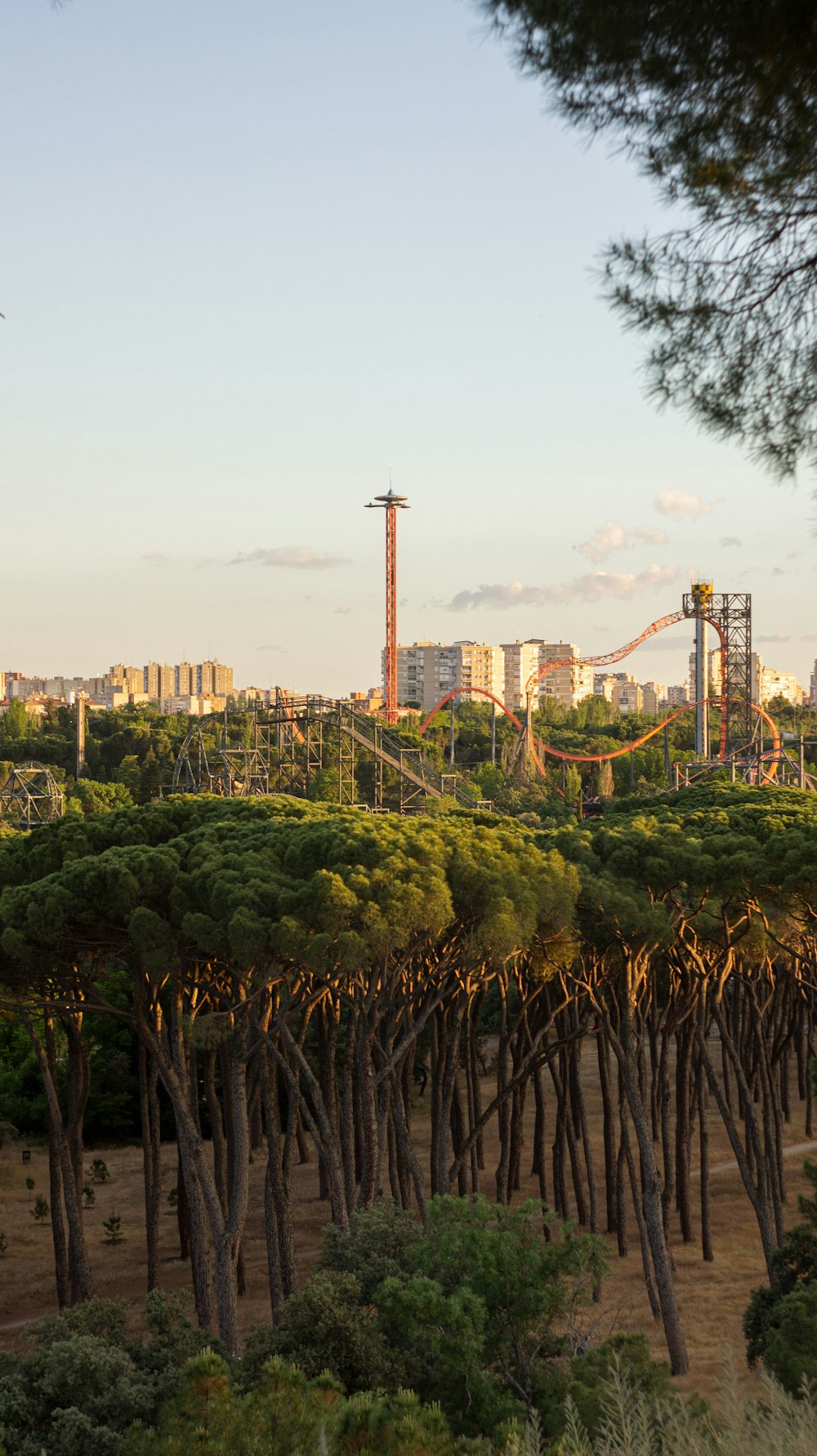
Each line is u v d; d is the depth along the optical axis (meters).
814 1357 22.75
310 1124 34.69
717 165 10.84
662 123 10.97
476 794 147.62
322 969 30.08
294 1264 36.03
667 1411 13.52
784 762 143.00
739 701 173.75
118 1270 43.59
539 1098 53.88
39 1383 22.30
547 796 166.62
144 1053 39.44
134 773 182.00
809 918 37.09
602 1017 38.88
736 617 179.75
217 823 37.28
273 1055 36.16
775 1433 10.90
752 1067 62.06
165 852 34.12
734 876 34.72
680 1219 45.66
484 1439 16.86
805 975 45.41
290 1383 18.22
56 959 34.72
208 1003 40.91
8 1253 45.62
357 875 31.34
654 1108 45.81
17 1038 64.56
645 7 10.20
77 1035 38.31
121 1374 22.97
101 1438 20.31
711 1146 57.91
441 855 33.62
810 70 10.20
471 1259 23.98
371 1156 34.53
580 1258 24.09
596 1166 56.00
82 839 37.16
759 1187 39.25
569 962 38.19
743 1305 38.41
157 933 32.25
